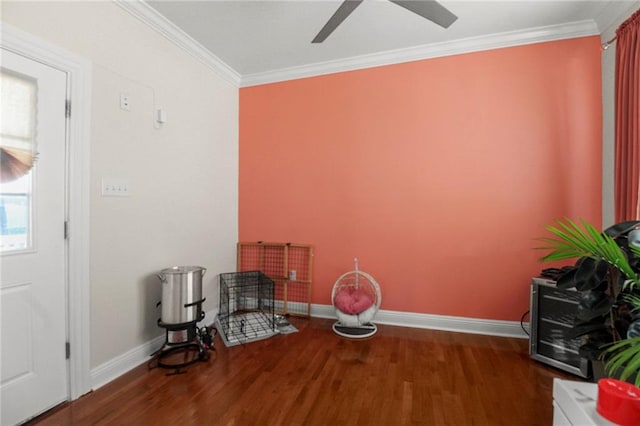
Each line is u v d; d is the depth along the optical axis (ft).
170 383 6.38
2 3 4.73
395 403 5.71
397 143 9.53
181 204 8.59
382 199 9.73
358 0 5.05
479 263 8.89
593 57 7.88
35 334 5.28
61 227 5.65
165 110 7.97
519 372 6.78
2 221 4.87
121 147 6.76
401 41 8.72
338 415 5.39
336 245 10.24
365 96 9.81
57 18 5.46
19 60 4.97
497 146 8.65
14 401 5.01
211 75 9.75
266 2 7.01
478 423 5.19
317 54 9.48
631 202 6.31
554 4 7.04
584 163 8.00
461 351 7.79
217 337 8.80
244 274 10.80
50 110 5.42
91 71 6.07
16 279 5.04
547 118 8.25
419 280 9.42
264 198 11.04
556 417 3.67
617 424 2.86
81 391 5.90
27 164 5.14
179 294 7.25
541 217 8.36
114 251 6.64
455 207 9.05
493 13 7.38
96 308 6.25
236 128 11.17
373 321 9.82
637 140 6.17
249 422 5.22
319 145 10.36
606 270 4.15
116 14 6.59
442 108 9.08
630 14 6.73
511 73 8.48
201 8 7.20
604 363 4.43
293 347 8.07
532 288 7.32
